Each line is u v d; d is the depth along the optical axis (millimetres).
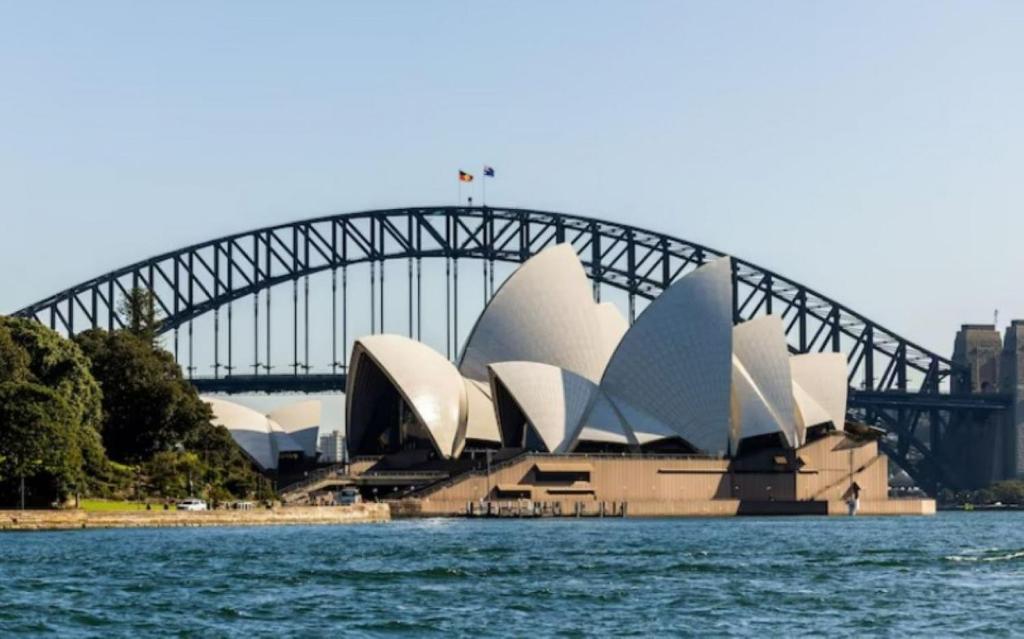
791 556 192000
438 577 159625
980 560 184625
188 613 128500
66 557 184000
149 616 126750
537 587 149875
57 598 138875
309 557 186125
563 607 133750
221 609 130875
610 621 124750
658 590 147125
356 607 133125
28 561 177875
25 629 119438
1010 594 143375
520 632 118625
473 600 138500
